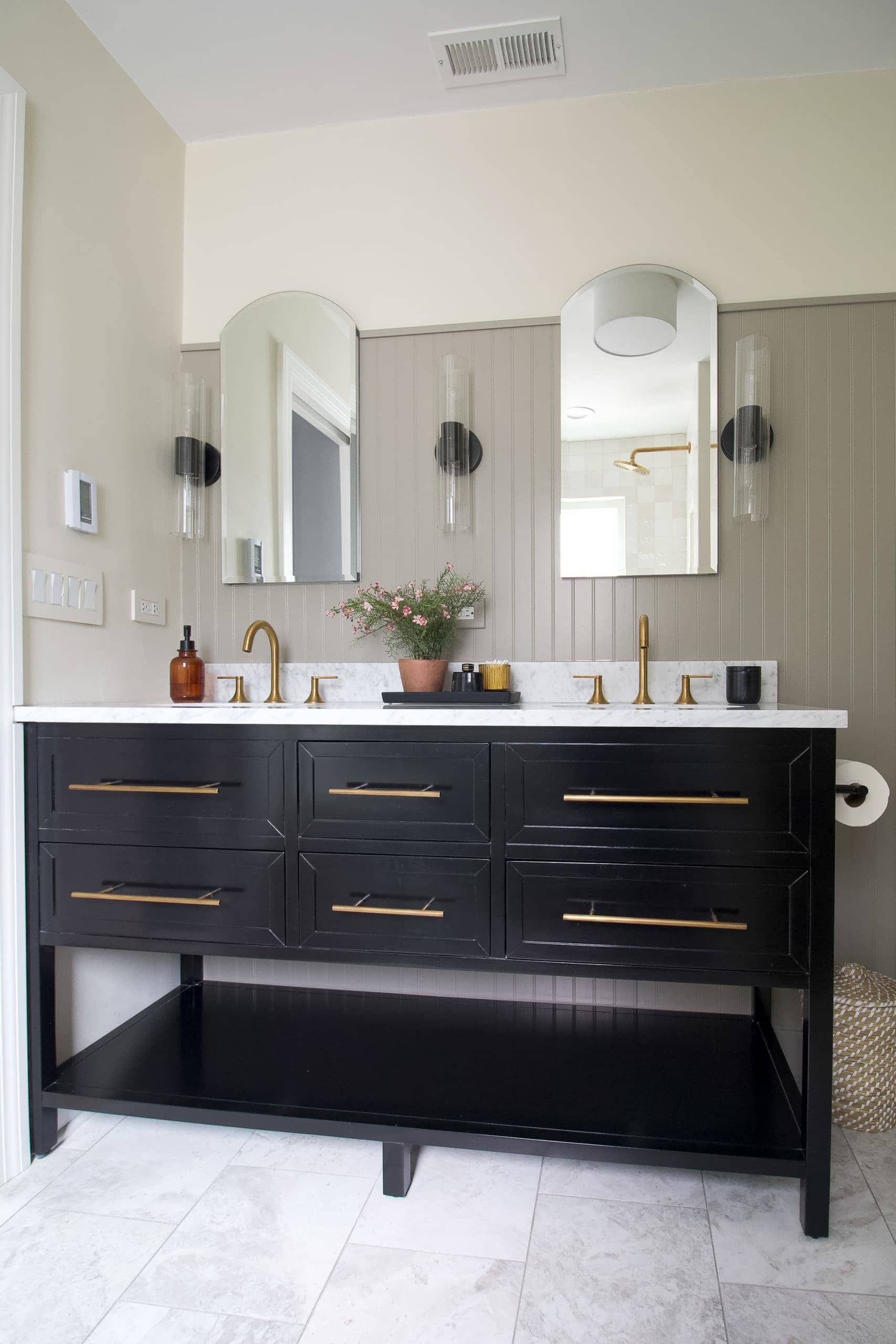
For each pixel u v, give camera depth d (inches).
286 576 91.7
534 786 60.2
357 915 62.8
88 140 78.0
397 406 90.4
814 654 82.8
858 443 82.4
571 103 87.9
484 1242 54.5
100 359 79.6
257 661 92.6
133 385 85.0
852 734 82.2
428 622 81.6
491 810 60.7
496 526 88.1
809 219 83.7
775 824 57.1
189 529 90.4
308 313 92.0
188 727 65.1
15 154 66.2
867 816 62.1
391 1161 59.6
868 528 82.0
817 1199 54.9
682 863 58.3
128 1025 78.9
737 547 84.3
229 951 64.6
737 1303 49.1
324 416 91.4
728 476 84.4
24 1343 45.8
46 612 71.1
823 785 56.3
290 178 93.4
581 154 87.7
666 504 85.0
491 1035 76.1
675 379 85.1
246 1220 56.8
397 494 90.3
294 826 63.5
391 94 87.4
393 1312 48.3
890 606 81.7
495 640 88.0
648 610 85.7
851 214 83.1
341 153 92.4
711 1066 69.2
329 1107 61.7
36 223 70.7
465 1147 57.8
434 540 89.4
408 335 90.4
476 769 60.9
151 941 65.7
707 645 84.6
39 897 67.2
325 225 92.5
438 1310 48.4
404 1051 72.3
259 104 89.0
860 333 82.6
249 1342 45.9
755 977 57.2
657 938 58.7
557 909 60.0
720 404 84.7
